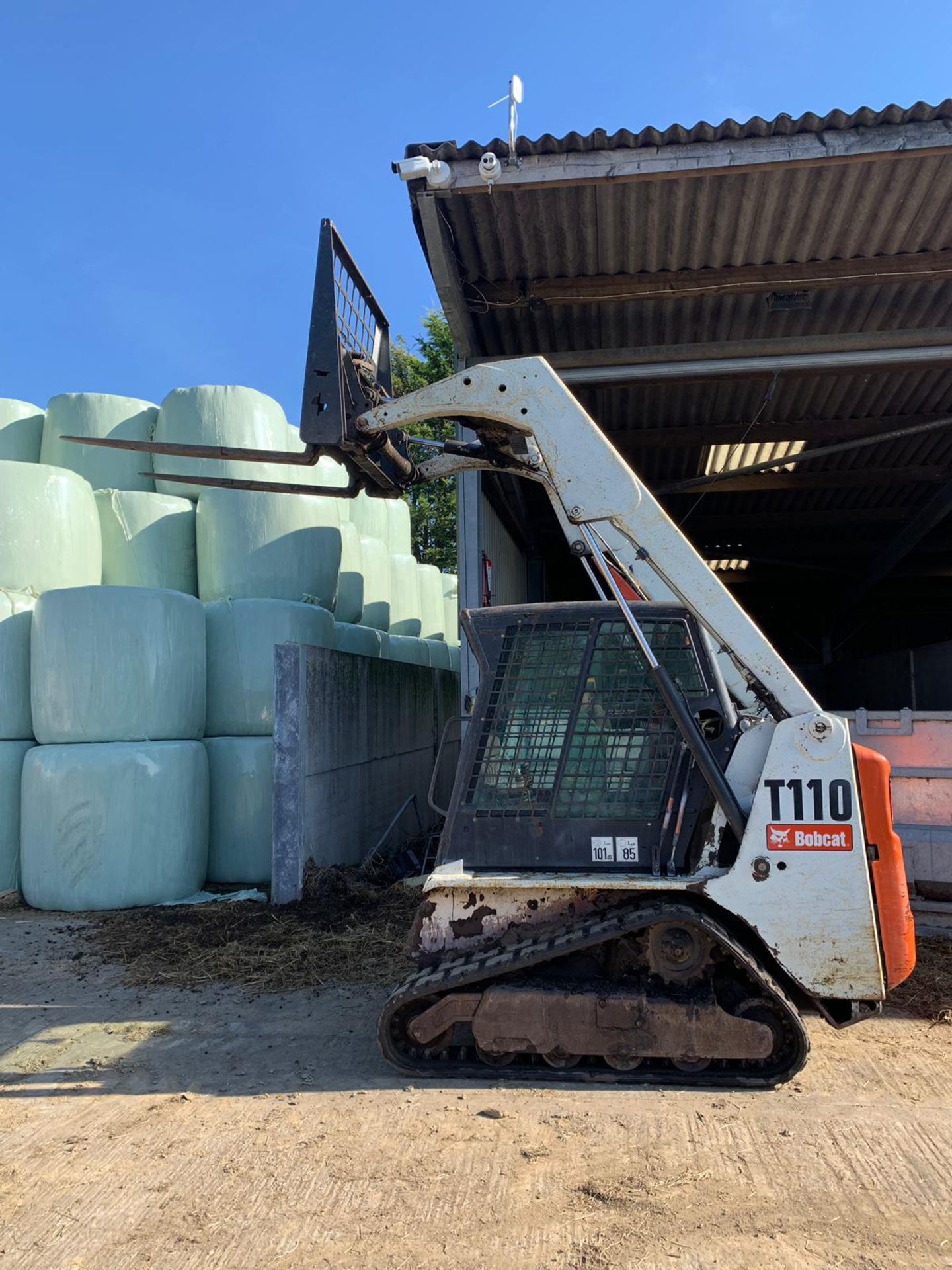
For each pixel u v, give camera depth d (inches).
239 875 300.7
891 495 451.5
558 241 259.1
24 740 294.8
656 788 158.4
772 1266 101.5
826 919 146.6
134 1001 199.9
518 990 150.6
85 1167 127.6
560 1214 112.4
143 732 280.8
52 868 271.4
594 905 157.2
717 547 538.9
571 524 161.0
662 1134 132.3
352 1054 168.4
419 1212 113.6
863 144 221.8
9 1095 153.9
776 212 246.2
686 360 289.4
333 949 229.8
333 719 304.8
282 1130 136.9
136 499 327.3
